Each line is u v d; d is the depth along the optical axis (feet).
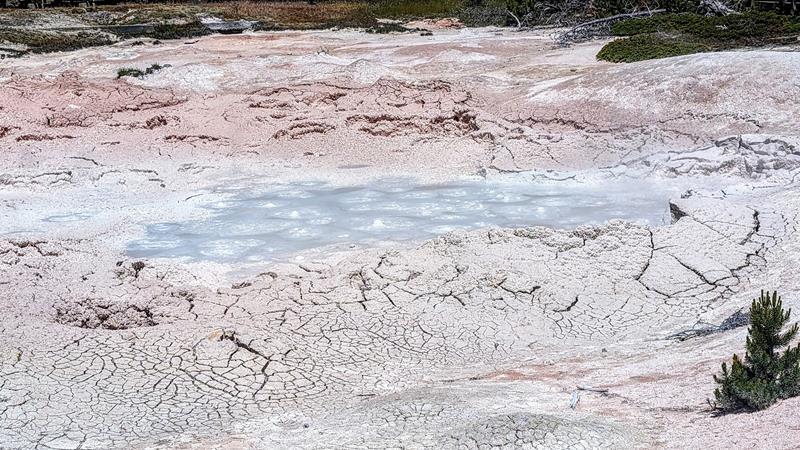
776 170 48.93
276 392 24.64
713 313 29.86
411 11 136.67
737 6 98.94
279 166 57.16
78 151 59.72
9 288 31.73
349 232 42.93
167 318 29.53
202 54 97.66
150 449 20.34
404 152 59.21
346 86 69.97
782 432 16.88
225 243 41.16
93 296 30.53
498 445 17.38
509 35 110.01
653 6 104.17
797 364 19.04
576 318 30.30
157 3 140.67
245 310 30.09
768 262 33.32
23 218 45.52
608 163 55.67
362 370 26.25
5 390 23.94
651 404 20.61
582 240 34.86
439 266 33.22
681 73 64.13
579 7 116.26
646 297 31.63
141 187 51.90
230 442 20.51
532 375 24.81
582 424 18.28
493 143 59.00
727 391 19.16
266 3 143.95
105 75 86.28
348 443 19.20
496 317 30.01
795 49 78.38
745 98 60.29
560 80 72.59
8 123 62.49
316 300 30.94
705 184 49.70
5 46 106.01
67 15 125.39
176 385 24.86
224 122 64.28
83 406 23.31
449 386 23.72
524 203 48.03
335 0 149.79
